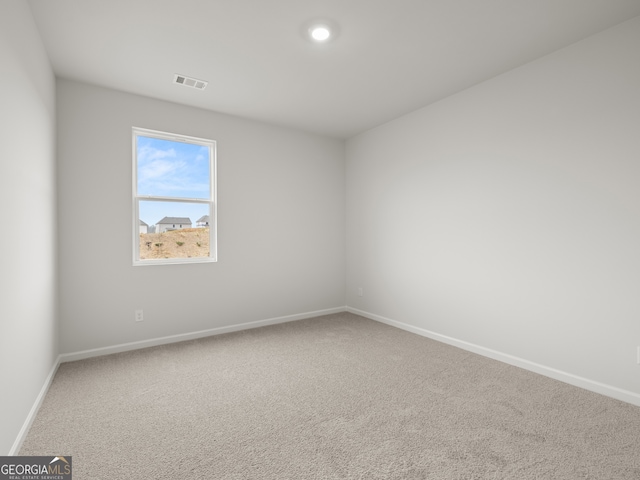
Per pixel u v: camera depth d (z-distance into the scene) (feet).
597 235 7.63
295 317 14.30
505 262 9.46
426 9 6.77
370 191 14.39
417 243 12.24
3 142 4.93
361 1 6.53
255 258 13.19
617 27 7.25
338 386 7.97
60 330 9.53
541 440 5.79
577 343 7.97
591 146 7.69
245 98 11.05
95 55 8.39
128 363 9.45
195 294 11.81
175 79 9.70
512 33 7.59
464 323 10.64
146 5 6.58
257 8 6.71
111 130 10.23
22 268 5.84
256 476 4.93
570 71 8.04
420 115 12.01
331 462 5.24
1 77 4.90
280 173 13.80
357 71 9.32
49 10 6.66
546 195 8.52
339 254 15.69
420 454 5.42
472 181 10.32
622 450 5.52
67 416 6.61
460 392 7.62
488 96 9.84
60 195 9.48
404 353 10.23
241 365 9.30
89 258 9.93
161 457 5.36
